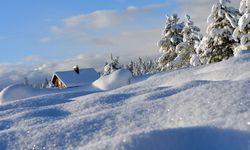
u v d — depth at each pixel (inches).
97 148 166.4
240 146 162.6
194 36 1632.6
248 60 745.6
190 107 270.5
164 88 461.4
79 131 235.9
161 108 287.1
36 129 249.1
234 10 1302.9
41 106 472.7
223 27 1323.8
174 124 240.2
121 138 170.6
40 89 1059.3
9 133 247.6
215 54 1330.0
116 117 270.8
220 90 304.5
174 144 168.4
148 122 253.6
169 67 1664.6
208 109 254.2
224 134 173.3
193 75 739.4
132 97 419.8
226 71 629.6
